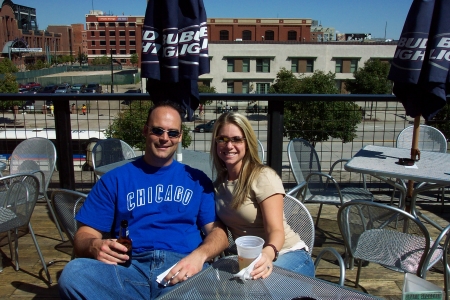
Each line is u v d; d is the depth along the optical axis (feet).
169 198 6.70
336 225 13.01
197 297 4.78
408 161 10.25
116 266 6.15
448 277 7.64
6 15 403.75
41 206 14.46
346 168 10.12
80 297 5.58
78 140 17.17
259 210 6.67
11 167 12.62
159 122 6.61
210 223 6.90
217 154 6.98
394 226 7.25
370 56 169.07
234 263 5.55
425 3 8.90
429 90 9.30
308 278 5.19
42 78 255.70
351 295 4.81
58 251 11.12
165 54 8.68
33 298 8.87
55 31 515.91
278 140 13.43
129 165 6.82
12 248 11.27
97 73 297.12
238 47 168.45
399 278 9.82
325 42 168.04
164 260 6.45
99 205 6.63
